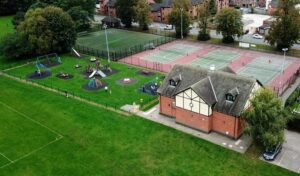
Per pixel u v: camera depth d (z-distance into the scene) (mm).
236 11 109000
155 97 73750
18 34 101562
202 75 62594
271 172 48781
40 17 101938
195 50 106312
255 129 51750
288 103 66188
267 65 91125
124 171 50625
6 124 65000
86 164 52594
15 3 169375
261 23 130750
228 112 56406
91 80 80750
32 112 69312
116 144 57281
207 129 59125
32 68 95000
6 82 85375
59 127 63344
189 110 60188
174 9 119438
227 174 48750
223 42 111938
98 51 108188
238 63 93438
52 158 54406
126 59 100125
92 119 65625
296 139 56500
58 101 73688
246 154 53062
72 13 132250
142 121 64312
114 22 140750
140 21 132125
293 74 81562
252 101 52406
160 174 49562
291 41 98188
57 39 103438
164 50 107625
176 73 65562
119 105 70812
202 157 52906
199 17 122812
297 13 97000
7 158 54688
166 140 57812
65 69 93000
